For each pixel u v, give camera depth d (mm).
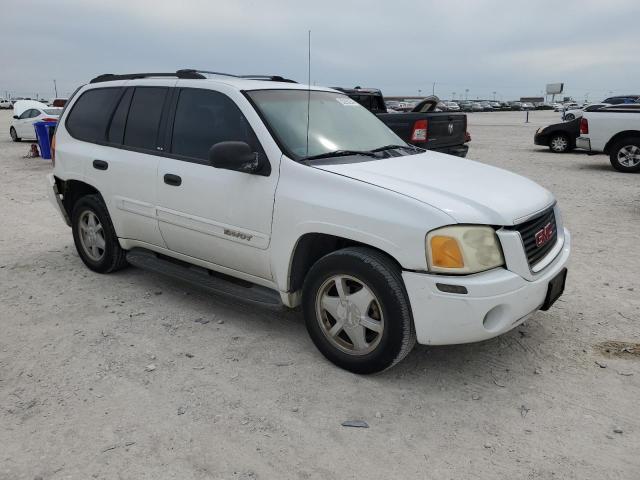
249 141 3795
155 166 4344
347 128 4242
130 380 3389
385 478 2547
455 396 3209
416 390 3273
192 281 4285
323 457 2689
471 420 2980
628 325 4117
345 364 3441
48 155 15891
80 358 3670
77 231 5375
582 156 15672
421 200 3088
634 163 12023
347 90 10609
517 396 3205
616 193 9578
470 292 2953
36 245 6457
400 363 3594
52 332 4066
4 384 3359
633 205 8516
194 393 3240
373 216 3137
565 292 4801
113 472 2584
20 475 2564
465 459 2674
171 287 4984
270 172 3643
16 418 3012
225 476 2559
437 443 2791
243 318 4309
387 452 2725
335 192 3334
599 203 8711
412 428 2912
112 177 4723
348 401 3156
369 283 3195
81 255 5441
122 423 2955
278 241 3590
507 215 3127
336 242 3666
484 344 3846
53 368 3543
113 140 4836
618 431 2865
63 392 3260
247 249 3811
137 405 3121
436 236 2980
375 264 3156
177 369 3520
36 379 3410
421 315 3055
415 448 2754
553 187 10297
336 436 2846
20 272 5434
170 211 4262
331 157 3740
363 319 3295
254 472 2586
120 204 4699
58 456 2697
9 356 3709
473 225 3031
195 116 4199
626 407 3080
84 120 5195
